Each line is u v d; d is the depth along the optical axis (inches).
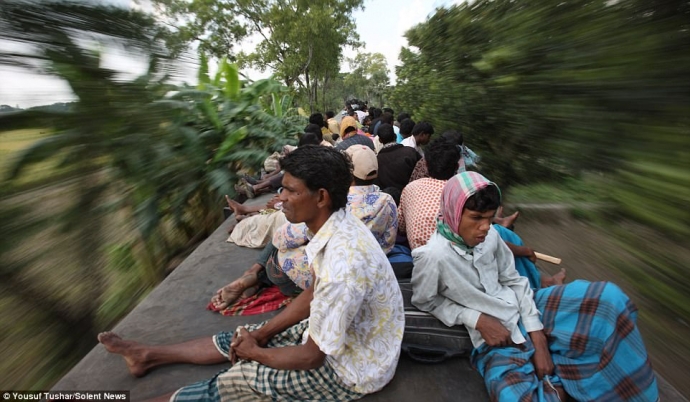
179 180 136.9
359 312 64.0
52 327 73.3
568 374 66.6
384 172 158.2
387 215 95.3
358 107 601.0
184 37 80.6
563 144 42.6
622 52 34.2
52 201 67.6
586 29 37.6
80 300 76.9
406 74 243.1
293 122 339.6
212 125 182.1
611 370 62.2
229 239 143.1
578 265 108.1
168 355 79.1
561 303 70.2
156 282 144.6
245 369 65.1
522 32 46.0
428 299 77.5
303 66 942.4
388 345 66.6
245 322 96.6
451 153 103.6
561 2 40.5
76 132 64.8
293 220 63.2
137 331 93.6
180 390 66.8
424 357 78.4
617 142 35.2
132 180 90.8
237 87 217.5
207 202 183.3
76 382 76.7
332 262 57.6
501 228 94.9
